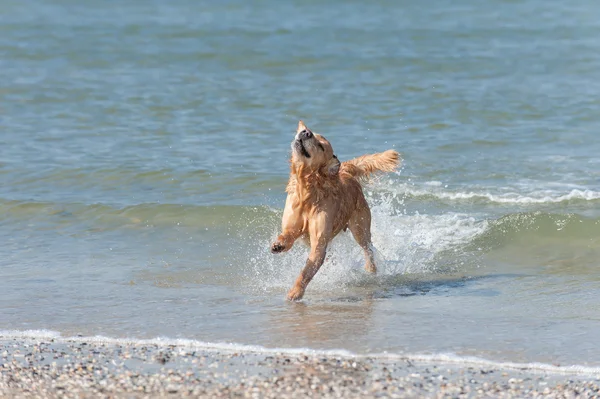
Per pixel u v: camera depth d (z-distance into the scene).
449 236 12.67
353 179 11.16
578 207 13.79
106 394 7.22
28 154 17.16
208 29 29.95
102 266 11.40
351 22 31.00
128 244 12.46
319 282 10.82
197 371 7.71
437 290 10.42
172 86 22.84
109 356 8.15
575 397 7.07
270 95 21.89
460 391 7.22
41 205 14.09
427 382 7.42
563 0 33.84
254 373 7.64
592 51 25.98
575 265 11.41
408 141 17.84
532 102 20.81
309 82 23.22
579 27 29.25
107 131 18.91
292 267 11.38
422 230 12.90
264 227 13.26
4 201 14.23
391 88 22.45
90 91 22.33
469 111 20.16
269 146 17.66
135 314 9.45
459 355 8.08
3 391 7.32
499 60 25.27
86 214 13.77
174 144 17.84
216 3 35.22
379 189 14.91
